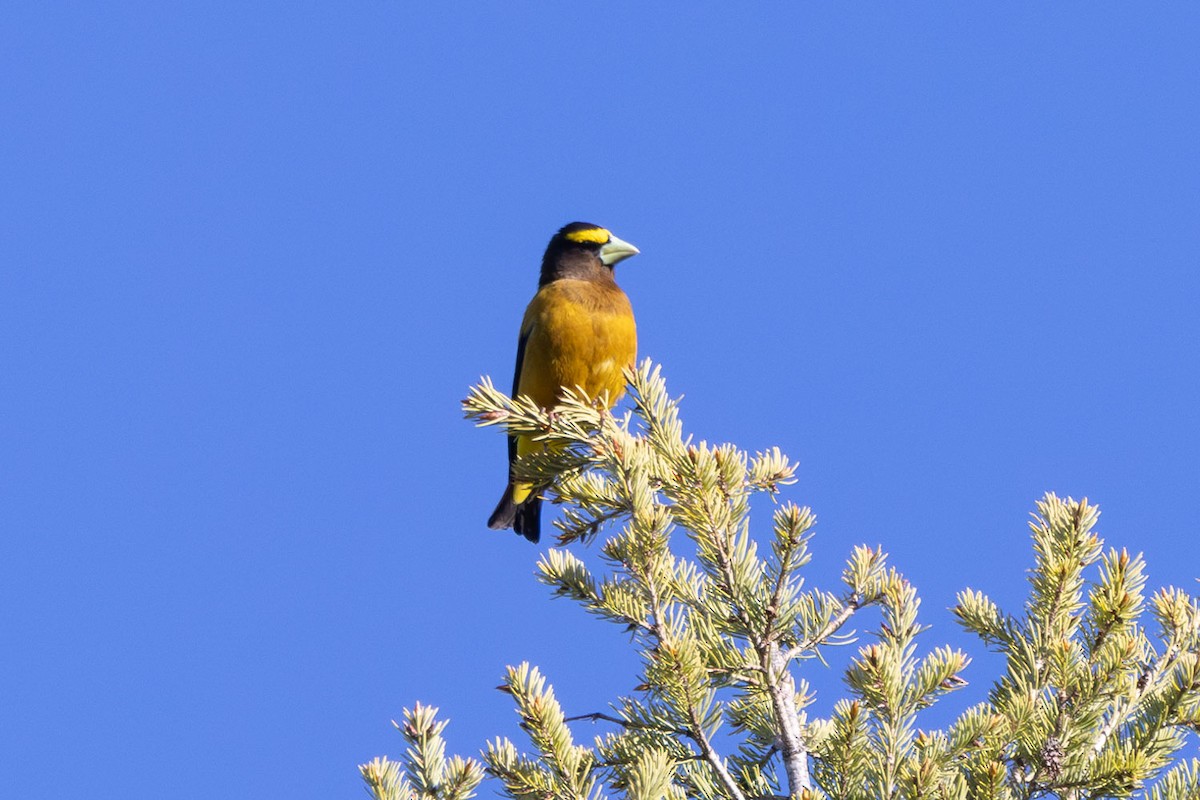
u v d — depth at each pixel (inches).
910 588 371.9
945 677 361.7
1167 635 362.3
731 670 342.3
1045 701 333.1
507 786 326.0
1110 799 321.4
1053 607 360.8
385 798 318.7
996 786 303.3
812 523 339.6
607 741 364.5
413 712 328.8
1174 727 331.0
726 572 341.1
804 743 362.0
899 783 313.3
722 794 366.9
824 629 354.6
